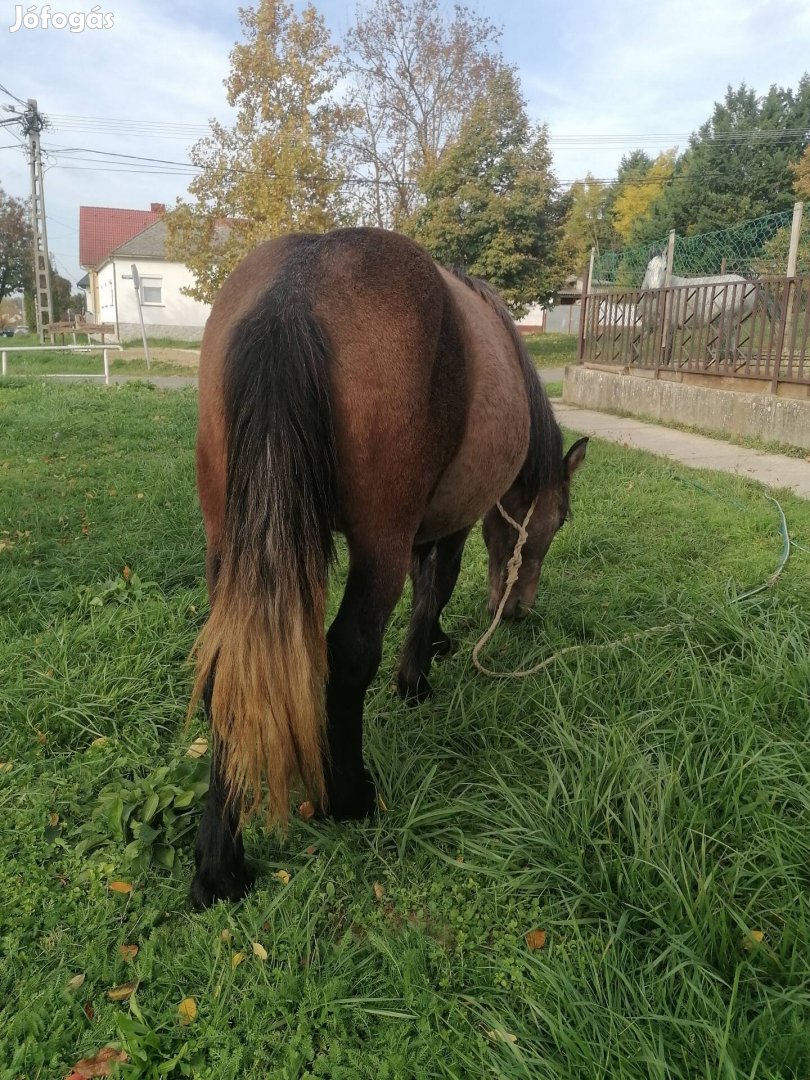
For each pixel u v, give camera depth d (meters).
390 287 1.76
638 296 11.38
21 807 2.32
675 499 5.81
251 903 1.95
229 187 20.62
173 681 3.06
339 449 1.70
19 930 1.86
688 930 1.85
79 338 31.70
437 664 3.30
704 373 9.84
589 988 1.73
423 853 2.17
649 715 2.79
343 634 1.87
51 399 10.45
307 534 1.56
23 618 3.45
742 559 4.44
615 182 40.75
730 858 2.12
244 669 1.52
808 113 36.12
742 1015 1.64
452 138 27.09
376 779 2.43
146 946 1.81
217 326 1.96
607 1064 1.54
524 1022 1.68
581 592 4.02
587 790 2.28
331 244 1.85
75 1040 1.62
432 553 2.82
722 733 2.62
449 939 1.92
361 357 1.68
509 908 1.98
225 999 1.68
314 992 1.68
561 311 40.75
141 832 2.13
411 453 1.80
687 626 3.49
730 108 38.97
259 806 1.89
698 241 13.88
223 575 1.58
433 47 26.52
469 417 2.04
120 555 4.21
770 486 6.27
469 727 2.79
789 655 3.21
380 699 2.95
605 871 2.04
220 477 1.87
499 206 21.48
